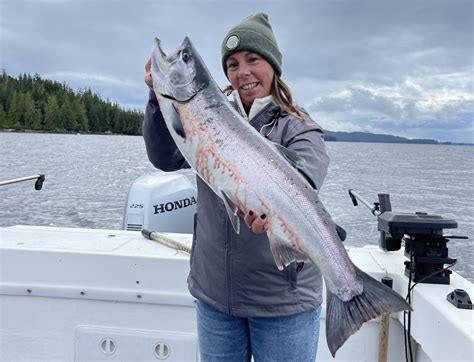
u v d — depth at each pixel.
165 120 1.92
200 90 1.83
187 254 2.61
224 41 2.00
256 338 1.86
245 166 1.73
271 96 1.95
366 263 2.65
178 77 1.85
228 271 1.81
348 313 1.66
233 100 2.02
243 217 1.75
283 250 1.68
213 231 1.86
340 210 8.06
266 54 1.92
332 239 1.68
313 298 1.83
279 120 1.90
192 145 1.83
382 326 2.43
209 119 1.81
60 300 2.64
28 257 2.63
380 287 1.66
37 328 2.67
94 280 2.61
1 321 2.68
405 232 2.32
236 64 1.98
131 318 2.62
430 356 2.10
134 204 4.16
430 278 2.31
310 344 1.84
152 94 1.98
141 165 19.08
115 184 12.40
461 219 7.79
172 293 2.56
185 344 2.58
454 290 2.08
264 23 2.00
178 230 4.31
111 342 2.64
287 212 1.68
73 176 14.48
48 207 8.88
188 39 1.88
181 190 4.36
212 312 1.91
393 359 2.50
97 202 9.45
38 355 2.68
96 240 2.89
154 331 2.60
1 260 2.65
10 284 2.64
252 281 1.78
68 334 2.66
